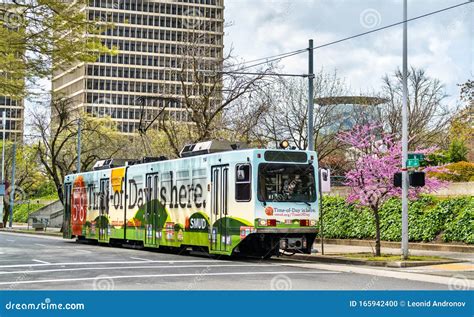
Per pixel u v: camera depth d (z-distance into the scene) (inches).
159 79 5428.2
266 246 891.4
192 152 1031.0
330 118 1875.0
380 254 939.3
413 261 838.5
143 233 1140.5
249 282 621.0
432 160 1568.7
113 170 1286.9
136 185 1179.9
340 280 645.9
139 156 2439.7
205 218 956.0
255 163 875.4
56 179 2038.6
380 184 924.0
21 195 3324.3
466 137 1659.7
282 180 890.1
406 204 879.7
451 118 2003.0
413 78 2194.9
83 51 1007.6
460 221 1051.3
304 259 957.8
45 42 973.2
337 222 1312.7
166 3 5423.2
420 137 2042.3
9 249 1194.0
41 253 1067.9
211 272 723.4
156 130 2556.6
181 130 1889.8
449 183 1094.4
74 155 2647.6
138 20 5388.8
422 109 2188.7
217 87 1563.7
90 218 1395.2
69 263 853.8
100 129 2544.3
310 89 1087.6
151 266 803.4
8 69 1004.6
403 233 879.7
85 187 1437.0
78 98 5334.6
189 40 1936.5
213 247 932.6
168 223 1056.8
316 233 904.9
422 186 904.9
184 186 1018.1
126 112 5378.9
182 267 789.2
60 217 2923.2
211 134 1578.5
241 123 1659.7
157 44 5428.2
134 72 5403.5
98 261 887.7
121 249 1189.7
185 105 1626.5
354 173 937.5
